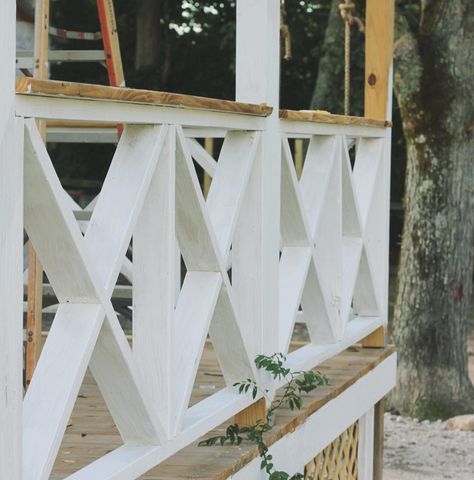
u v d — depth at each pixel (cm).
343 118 443
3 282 206
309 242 406
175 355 302
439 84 906
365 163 532
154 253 278
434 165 923
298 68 1853
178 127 282
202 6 1872
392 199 1861
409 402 929
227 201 335
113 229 252
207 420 311
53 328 237
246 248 356
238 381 351
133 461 262
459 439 866
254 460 348
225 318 334
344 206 479
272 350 368
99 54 557
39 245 232
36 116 216
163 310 279
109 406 271
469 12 901
